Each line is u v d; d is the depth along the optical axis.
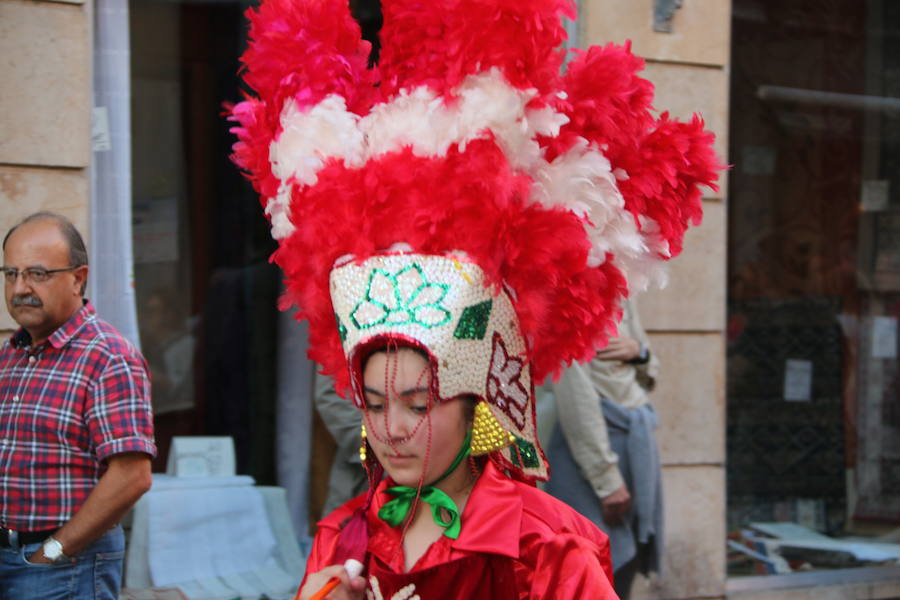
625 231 4.20
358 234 3.97
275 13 4.32
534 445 4.26
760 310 13.43
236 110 4.56
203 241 10.14
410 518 4.13
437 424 3.96
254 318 10.27
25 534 6.41
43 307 6.49
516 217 3.96
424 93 4.06
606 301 4.27
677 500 10.96
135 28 9.65
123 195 9.36
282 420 10.09
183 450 9.82
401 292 3.90
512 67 3.93
